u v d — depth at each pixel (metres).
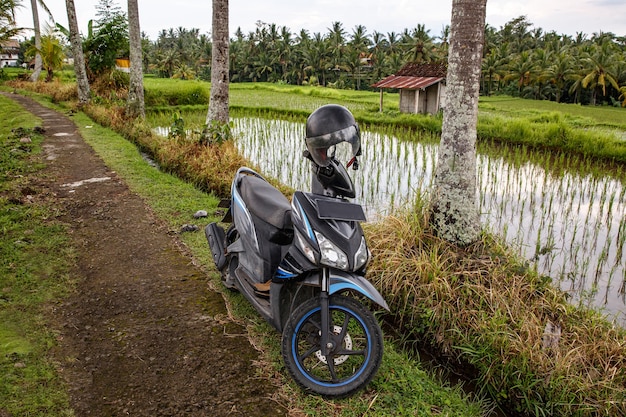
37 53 32.28
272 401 3.05
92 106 17.38
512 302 4.36
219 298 4.28
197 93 24.36
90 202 6.73
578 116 21.48
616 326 4.47
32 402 2.90
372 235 5.24
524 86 53.31
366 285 2.93
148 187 7.49
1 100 21.52
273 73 74.06
